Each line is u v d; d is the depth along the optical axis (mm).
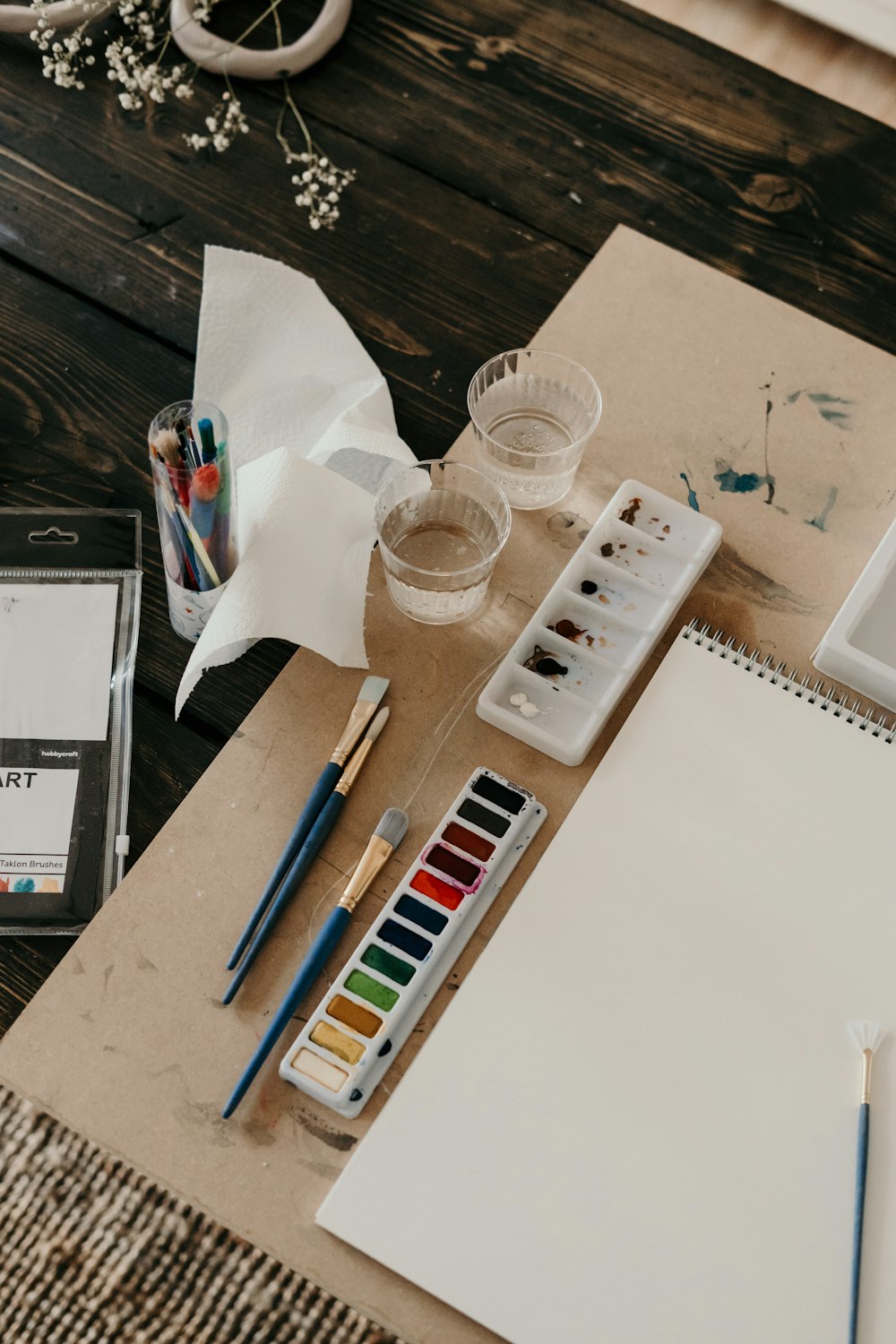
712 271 923
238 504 753
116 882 706
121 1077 639
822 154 1012
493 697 738
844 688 771
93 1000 656
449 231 953
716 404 862
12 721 742
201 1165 620
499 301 926
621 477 833
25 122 974
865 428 858
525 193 976
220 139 938
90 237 932
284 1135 628
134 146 971
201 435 639
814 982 669
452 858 688
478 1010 651
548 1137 625
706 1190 618
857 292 948
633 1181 618
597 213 972
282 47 1014
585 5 1062
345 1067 631
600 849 696
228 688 767
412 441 863
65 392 874
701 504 825
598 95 1024
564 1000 656
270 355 866
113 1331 640
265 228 945
